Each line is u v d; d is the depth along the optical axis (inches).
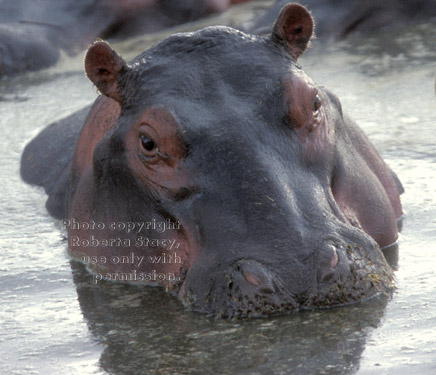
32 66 2106.3
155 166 829.8
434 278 811.4
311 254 730.2
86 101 1763.0
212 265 745.6
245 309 723.4
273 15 2127.2
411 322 705.6
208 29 881.5
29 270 956.0
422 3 2145.7
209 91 825.5
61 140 1336.1
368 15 2119.8
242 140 788.6
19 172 1352.1
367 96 1582.2
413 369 614.9
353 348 663.8
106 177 909.8
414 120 1417.3
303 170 800.9
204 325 729.0
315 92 836.0
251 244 740.0
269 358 660.7
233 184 775.1
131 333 749.3
